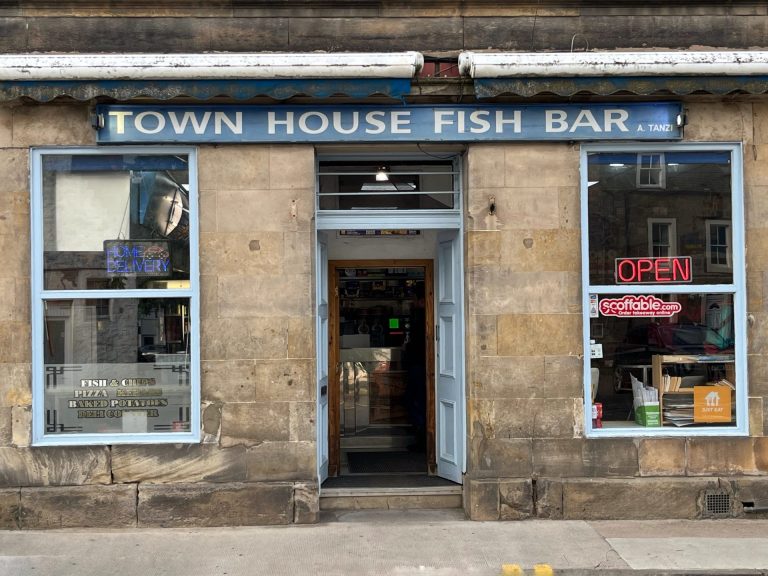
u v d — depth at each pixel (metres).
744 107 7.00
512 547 6.08
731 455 6.90
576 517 6.80
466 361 7.11
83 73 6.35
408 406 8.65
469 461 7.02
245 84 6.50
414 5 6.97
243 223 6.84
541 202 6.93
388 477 7.79
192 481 6.75
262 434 6.79
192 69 6.40
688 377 7.10
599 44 7.03
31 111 6.76
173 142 6.77
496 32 7.01
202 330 6.81
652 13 7.05
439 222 7.35
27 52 6.79
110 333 6.88
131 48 6.84
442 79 6.76
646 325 7.07
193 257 6.85
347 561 5.80
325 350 7.62
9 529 6.55
